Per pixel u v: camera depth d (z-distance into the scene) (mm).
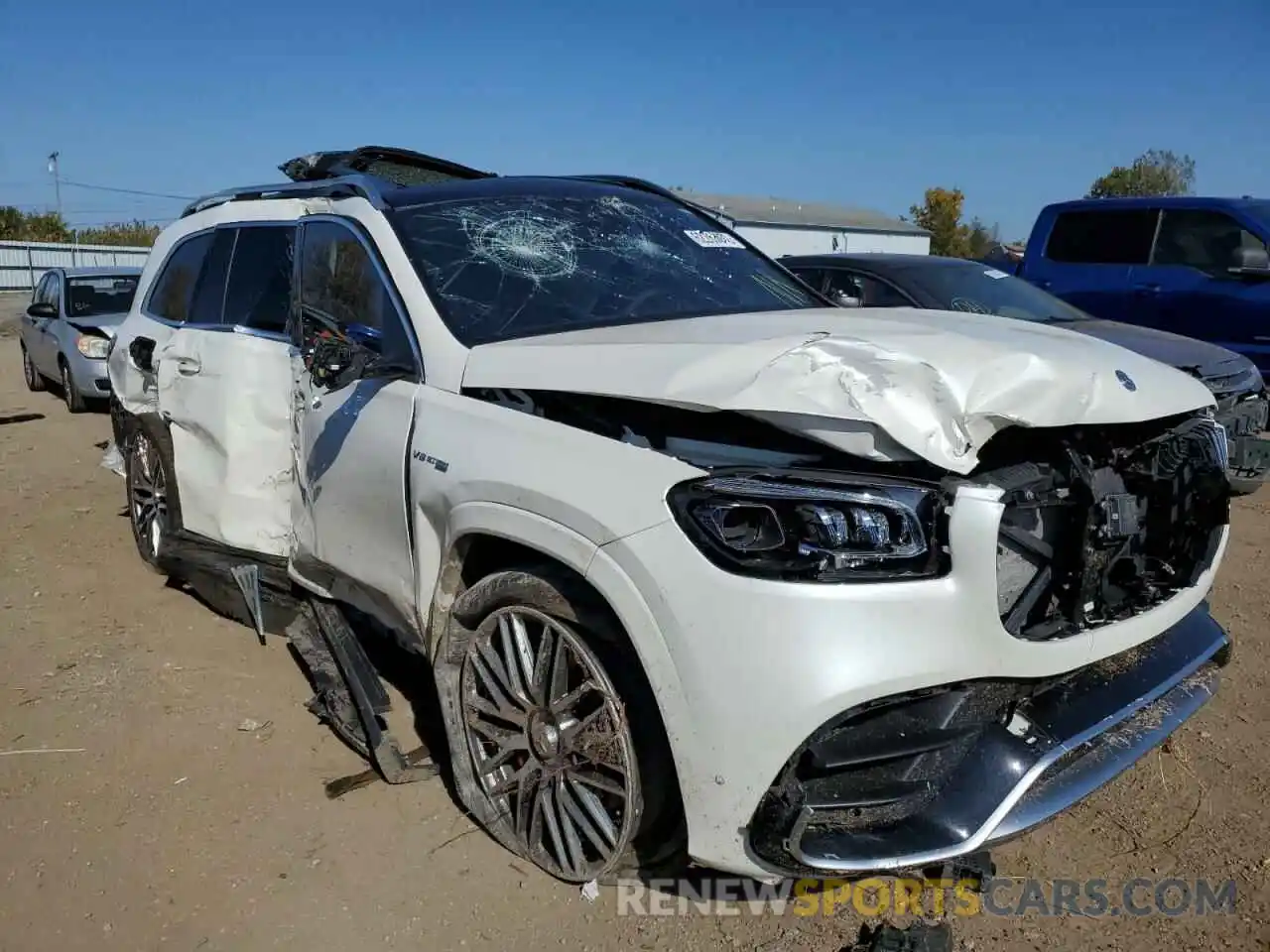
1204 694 3053
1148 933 2691
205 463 4516
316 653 3947
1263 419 6477
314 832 3197
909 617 2246
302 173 4762
